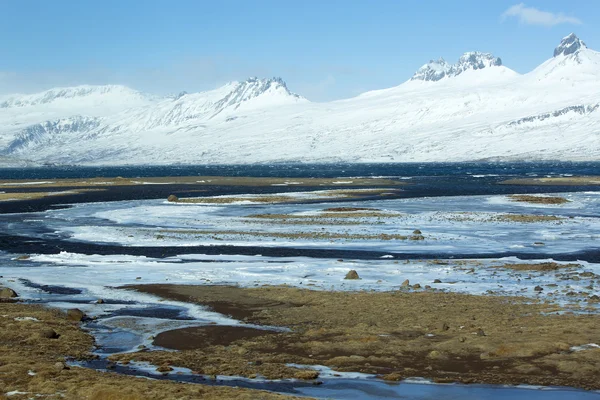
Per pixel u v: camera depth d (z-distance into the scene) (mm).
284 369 21875
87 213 80250
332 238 57188
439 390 19797
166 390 18625
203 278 39188
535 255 47906
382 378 21016
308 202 94062
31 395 18266
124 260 46094
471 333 25578
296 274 40250
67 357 23297
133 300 33594
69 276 40281
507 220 69938
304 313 29984
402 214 75625
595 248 51062
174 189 127000
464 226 65312
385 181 150125
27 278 39781
